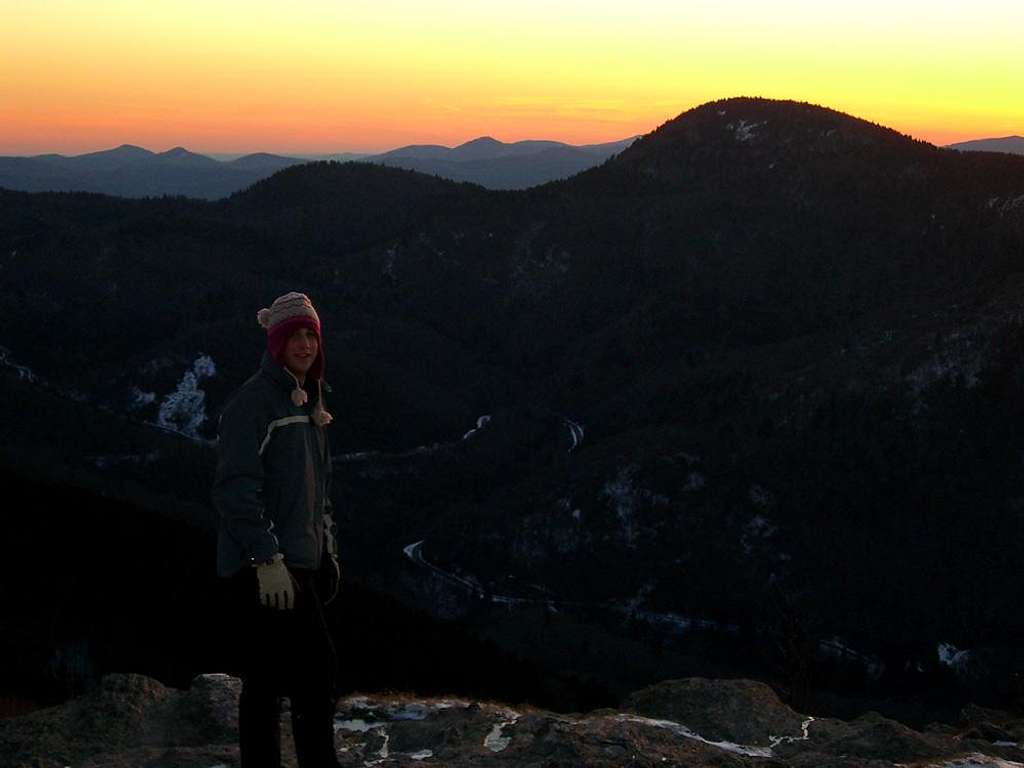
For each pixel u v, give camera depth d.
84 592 22.23
